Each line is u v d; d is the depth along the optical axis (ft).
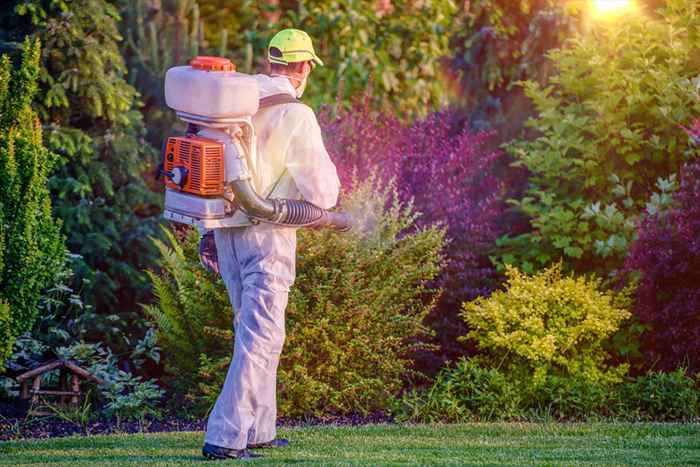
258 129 48.80
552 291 69.67
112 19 81.71
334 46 103.04
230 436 48.57
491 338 67.67
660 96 77.05
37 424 64.69
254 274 49.08
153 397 67.97
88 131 83.20
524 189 86.07
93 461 49.55
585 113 81.97
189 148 47.01
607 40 82.12
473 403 65.21
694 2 79.41
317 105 97.30
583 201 79.46
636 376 71.77
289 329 64.90
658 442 54.54
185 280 68.59
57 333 72.13
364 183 73.67
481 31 95.86
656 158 77.56
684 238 66.59
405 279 68.85
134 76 89.15
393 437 56.59
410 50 105.81
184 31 94.07
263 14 108.88
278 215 47.65
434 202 77.25
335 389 66.44
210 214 47.24
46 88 79.46
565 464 47.98
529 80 83.61
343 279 65.87
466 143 79.97
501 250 79.46
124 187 83.41
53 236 63.05
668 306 67.15
